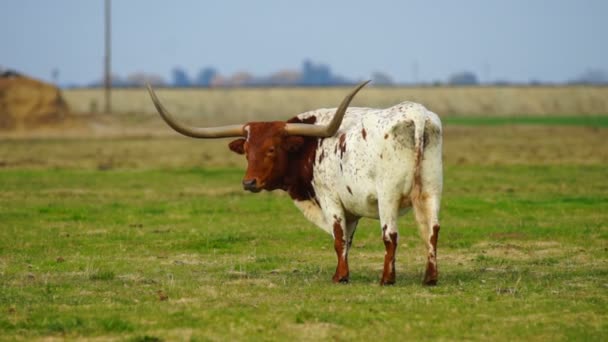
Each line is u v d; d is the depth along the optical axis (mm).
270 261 28188
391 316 19688
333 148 24625
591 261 27500
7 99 121250
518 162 70125
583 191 48031
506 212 39344
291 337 18141
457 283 23594
